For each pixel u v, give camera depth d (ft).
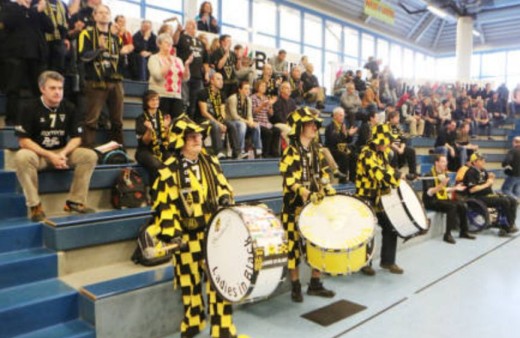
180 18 36.91
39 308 8.63
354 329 10.44
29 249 10.21
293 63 30.68
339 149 20.21
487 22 54.49
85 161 11.17
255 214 8.27
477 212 20.54
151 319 9.52
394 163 22.13
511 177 27.04
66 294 8.97
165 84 15.66
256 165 16.99
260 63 29.01
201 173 9.07
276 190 17.47
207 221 8.97
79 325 8.86
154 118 13.38
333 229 10.71
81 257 10.34
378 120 23.26
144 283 9.44
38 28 13.34
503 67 61.05
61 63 14.47
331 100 33.53
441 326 10.66
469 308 11.76
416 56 63.16
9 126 12.82
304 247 10.80
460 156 28.78
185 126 8.65
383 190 13.99
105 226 10.64
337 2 48.62
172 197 8.63
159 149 13.24
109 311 8.84
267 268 7.89
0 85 14.07
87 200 12.25
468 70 50.52
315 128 11.59
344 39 51.49
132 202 12.28
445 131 28.94
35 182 10.46
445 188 20.12
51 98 10.66
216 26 25.80
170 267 10.65
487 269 15.28
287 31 46.03
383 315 11.26
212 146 16.98
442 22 59.11
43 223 10.41
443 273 14.79
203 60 21.13
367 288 13.29
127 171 12.49
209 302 8.95
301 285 13.37
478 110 38.81
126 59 20.07
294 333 10.20
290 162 11.46
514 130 40.14
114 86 14.19
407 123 31.99
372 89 31.09
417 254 17.22
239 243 8.04
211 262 8.57
